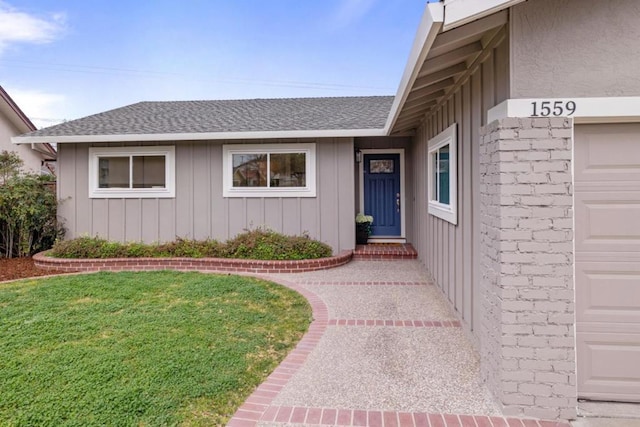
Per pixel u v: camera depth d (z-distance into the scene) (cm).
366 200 1041
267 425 269
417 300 566
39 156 1539
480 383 326
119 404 283
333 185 898
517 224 278
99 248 820
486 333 318
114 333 425
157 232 930
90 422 262
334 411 286
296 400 301
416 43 306
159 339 407
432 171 691
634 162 288
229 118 1009
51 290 600
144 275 710
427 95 522
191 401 292
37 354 371
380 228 1041
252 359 368
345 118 959
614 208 290
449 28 262
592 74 281
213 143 916
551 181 276
